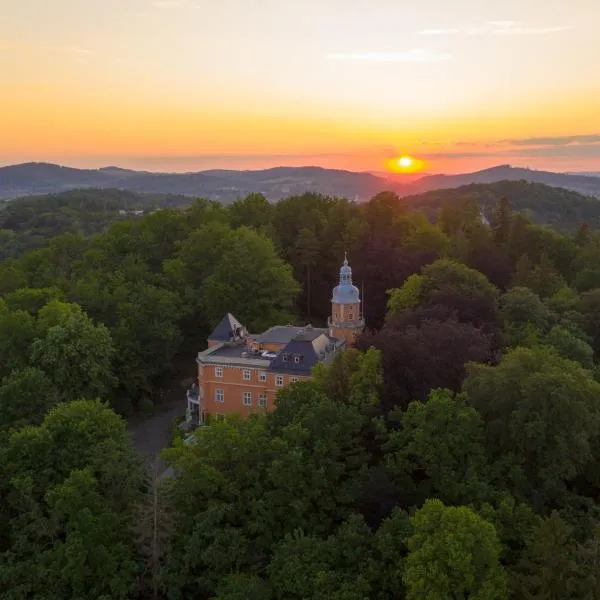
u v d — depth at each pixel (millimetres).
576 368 71125
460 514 49219
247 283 125312
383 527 54906
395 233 152500
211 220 157250
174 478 62656
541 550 48375
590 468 66375
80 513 57000
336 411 66250
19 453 65688
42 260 147375
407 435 65375
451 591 47438
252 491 60531
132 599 57719
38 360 99000
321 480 60125
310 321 150250
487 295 109062
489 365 79875
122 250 147125
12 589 55406
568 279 142750
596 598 46031
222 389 99000
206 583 54969
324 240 155625
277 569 54344
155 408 111750
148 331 113250
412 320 98062
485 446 64938
